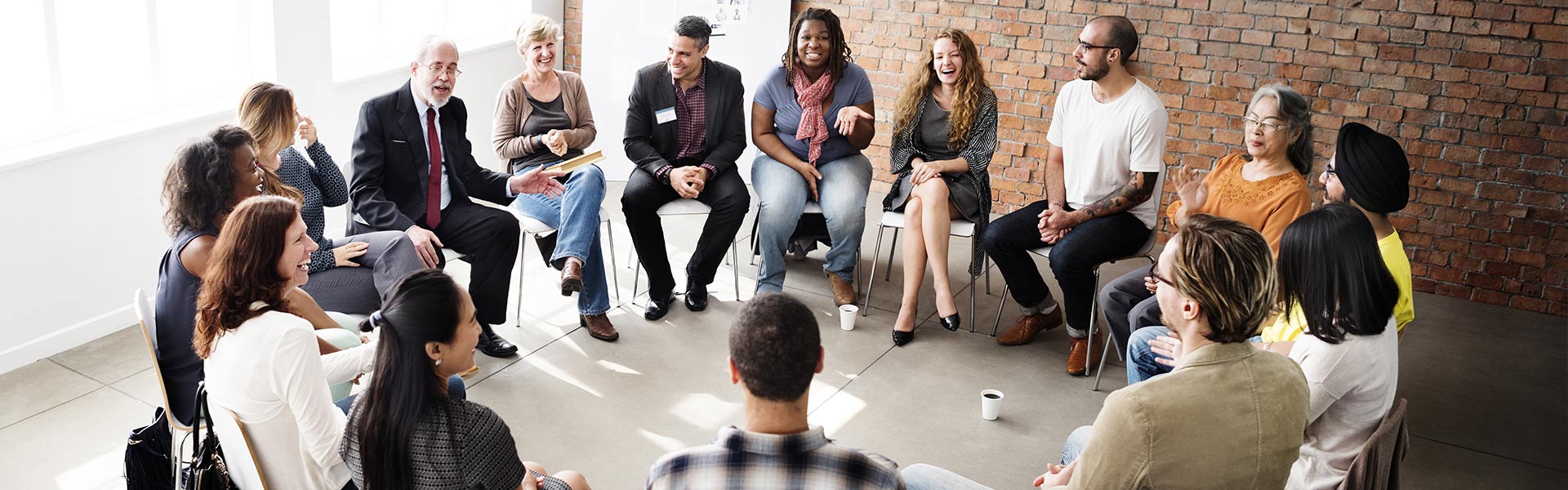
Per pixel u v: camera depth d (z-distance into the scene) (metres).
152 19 4.39
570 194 4.35
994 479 3.55
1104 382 4.29
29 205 3.89
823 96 4.79
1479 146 5.21
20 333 3.96
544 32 4.70
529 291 4.96
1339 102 5.43
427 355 2.15
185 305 2.82
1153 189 4.30
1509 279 5.34
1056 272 4.28
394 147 4.09
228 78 4.89
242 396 2.38
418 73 4.08
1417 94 5.26
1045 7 5.93
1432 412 4.15
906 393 4.13
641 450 3.63
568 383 4.07
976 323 4.86
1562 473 3.71
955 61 4.55
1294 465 2.70
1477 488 3.60
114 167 4.18
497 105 4.84
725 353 4.42
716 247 4.72
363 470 2.20
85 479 3.29
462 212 4.25
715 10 6.38
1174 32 5.68
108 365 4.04
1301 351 2.62
